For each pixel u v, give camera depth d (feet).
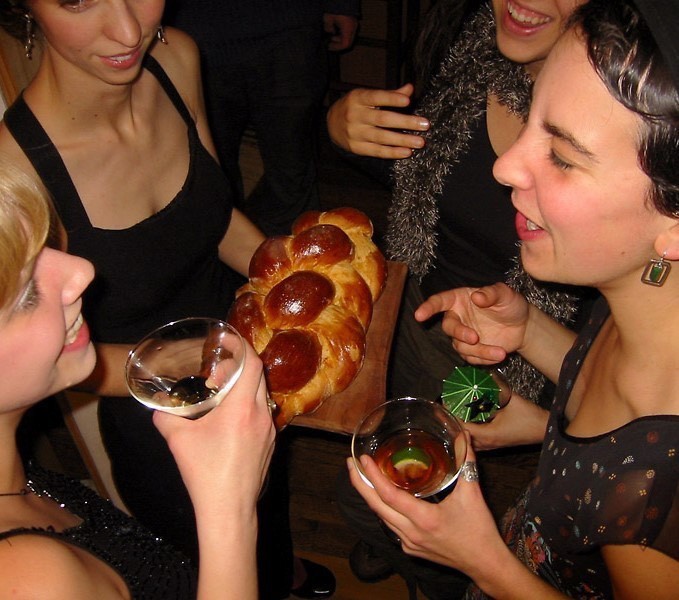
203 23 8.02
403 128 5.08
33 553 2.63
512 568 3.53
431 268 5.97
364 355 5.08
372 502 3.70
